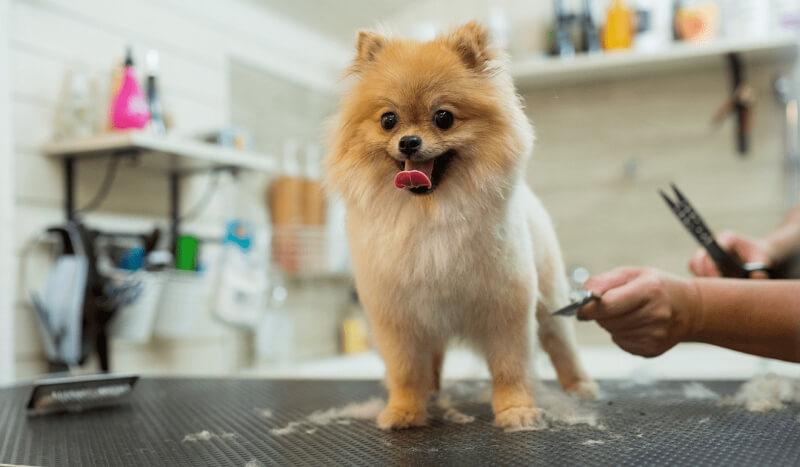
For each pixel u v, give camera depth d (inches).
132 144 73.5
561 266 55.3
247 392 62.1
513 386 45.6
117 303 76.0
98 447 40.6
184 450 39.1
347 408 51.7
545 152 123.0
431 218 42.3
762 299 45.1
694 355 105.3
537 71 112.1
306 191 118.3
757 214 112.0
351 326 128.4
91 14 84.2
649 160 117.7
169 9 96.5
